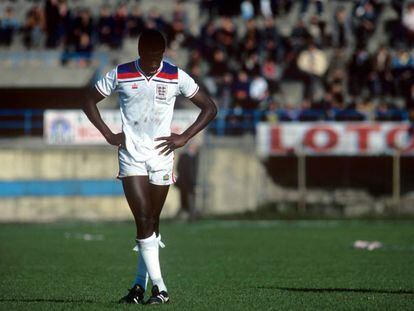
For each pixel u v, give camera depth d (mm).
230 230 33344
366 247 25594
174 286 16109
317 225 36125
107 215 40500
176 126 40031
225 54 47406
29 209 40219
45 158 40344
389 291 15203
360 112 44375
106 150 40500
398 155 41312
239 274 18531
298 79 47688
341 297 14086
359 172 42938
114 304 12719
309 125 41500
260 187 42031
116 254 23297
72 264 20578
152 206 12727
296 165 42812
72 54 48625
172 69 12523
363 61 47625
